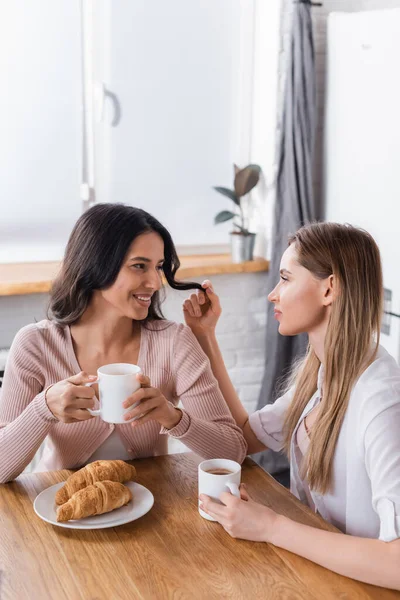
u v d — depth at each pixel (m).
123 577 1.22
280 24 3.43
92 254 1.64
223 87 3.62
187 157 3.63
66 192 3.44
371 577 1.21
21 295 3.18
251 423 1.81
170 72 3.51
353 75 3.20
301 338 3.47
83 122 3.40
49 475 1.61
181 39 3.50
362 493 1.42
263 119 3.61
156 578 1.22
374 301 1.48
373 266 1.49
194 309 1.88
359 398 1.42
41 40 3.27
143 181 3.58
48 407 1.50
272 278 3.51
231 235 3.56
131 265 1.63
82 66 3.35
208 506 1.38
